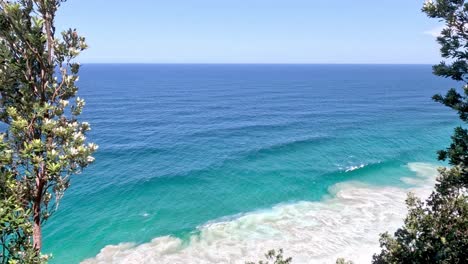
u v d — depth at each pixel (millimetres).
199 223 30031
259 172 44250
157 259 24266
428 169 44344
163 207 33688
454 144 8602
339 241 25984
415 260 11617
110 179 40875
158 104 113500
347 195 35656
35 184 8891
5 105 8664
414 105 112250
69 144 8758
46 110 8641
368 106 110062
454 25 8516
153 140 62031
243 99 129500
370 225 28469
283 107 108562
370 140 61469
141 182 40000
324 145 57969
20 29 8070
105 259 24547
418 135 65750
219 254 24703
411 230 12281
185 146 57938
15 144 8570
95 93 141625
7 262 7938
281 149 55562
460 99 8867
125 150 54594
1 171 8031
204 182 40719
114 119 84125
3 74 8188
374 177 41469
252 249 25266
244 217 31016
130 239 27406
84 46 9391
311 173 43500
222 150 55312
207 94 146000
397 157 50188
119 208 33344
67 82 9336
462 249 10953
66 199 34531
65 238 27438
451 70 8742
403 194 35562
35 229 8875
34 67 8797
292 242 26047
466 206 11688
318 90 166000
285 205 33688
